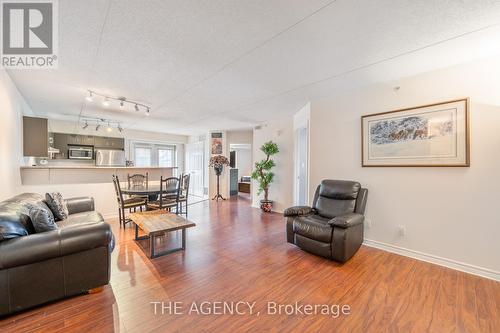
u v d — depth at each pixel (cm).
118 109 436
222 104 402
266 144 518
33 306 164
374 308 171
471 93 230
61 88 316
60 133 552
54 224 189
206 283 204
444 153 245
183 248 283
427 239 256
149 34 187
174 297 182
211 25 174
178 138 818
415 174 266
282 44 202
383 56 224
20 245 155
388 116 285
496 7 153
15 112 305
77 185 416
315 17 164
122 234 344
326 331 147
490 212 220
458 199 237
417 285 204
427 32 184
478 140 227
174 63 240
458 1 148
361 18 166
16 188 314
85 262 181
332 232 248
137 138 707
